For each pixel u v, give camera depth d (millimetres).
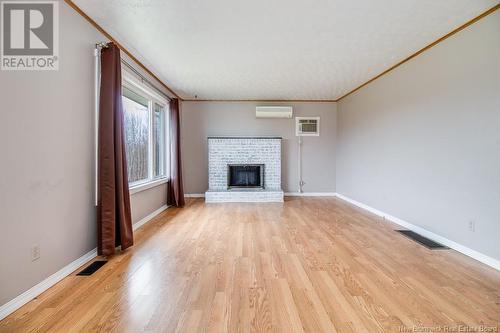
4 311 1724
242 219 4336
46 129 2107
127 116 3922
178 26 2805
